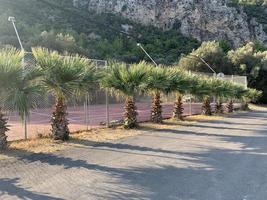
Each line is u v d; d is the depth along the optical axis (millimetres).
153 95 21656
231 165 9844
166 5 86375
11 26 46562
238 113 37312
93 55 48875
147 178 8156
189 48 77188
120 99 24391
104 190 7129
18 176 8094
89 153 11109
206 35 95375
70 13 44844
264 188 7496
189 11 91812
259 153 11922
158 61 56906
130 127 18156
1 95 10867
